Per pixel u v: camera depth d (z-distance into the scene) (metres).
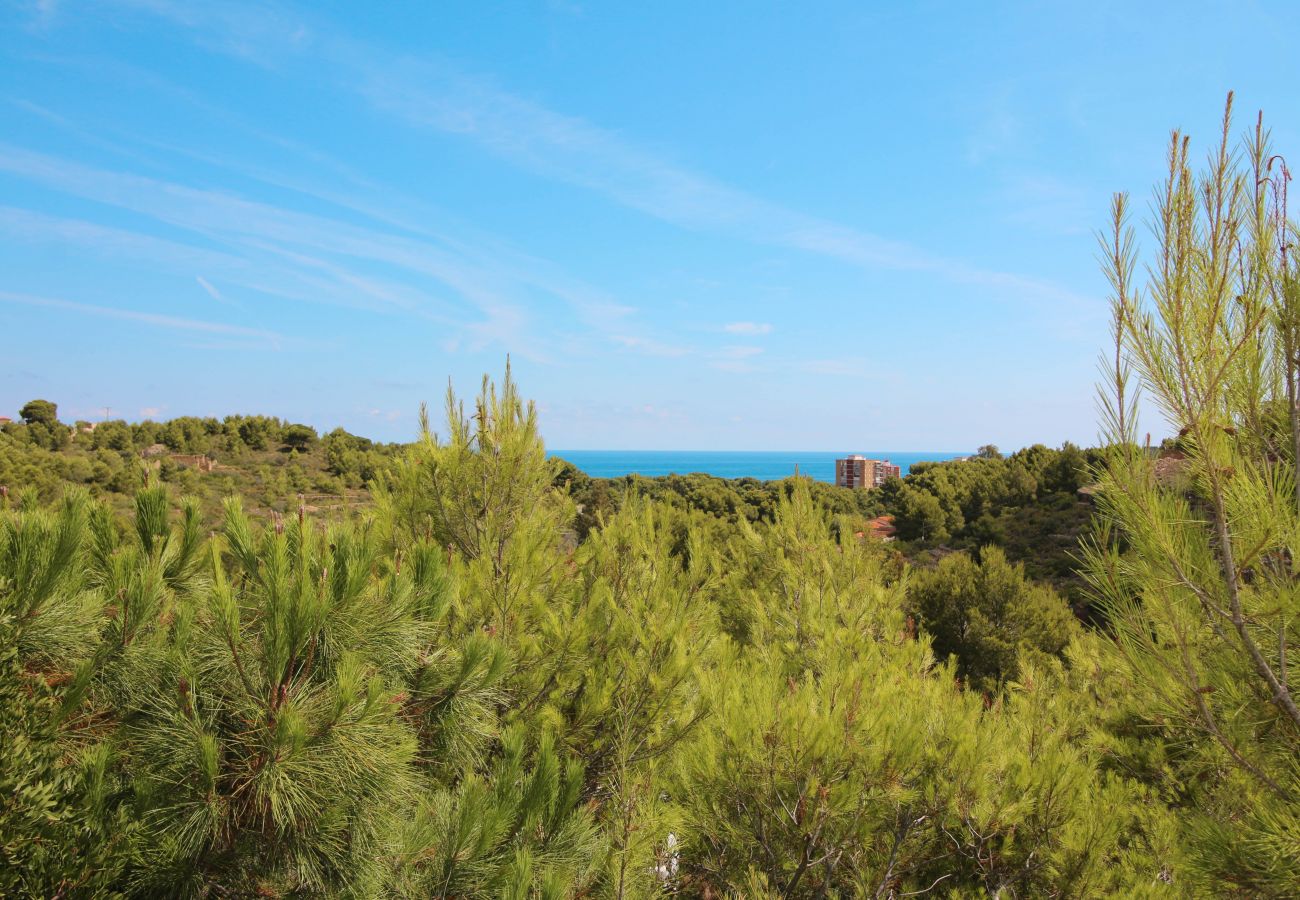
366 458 55.56
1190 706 3.33
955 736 4.45
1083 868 4.29
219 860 2.79
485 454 5.80
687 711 4.85
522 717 4.68
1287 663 3.10
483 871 3.07
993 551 14.00
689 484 47.97
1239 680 3.19
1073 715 6.38
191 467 48.25
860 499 51.78
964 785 4.32
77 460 38.34
